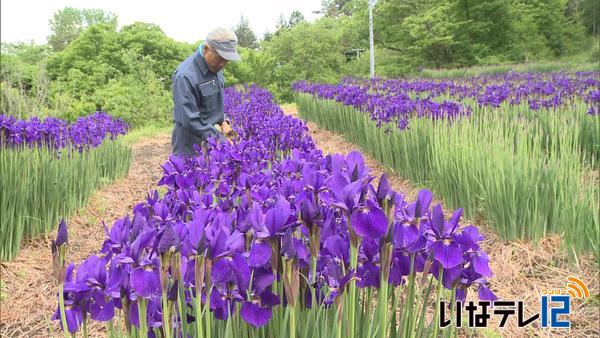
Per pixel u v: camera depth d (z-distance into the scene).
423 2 37.28
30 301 4.37
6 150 5.42
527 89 10.71
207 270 1.64
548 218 4.95
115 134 9.22
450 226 1.81
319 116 14.22
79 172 6.78
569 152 5.49
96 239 5.93
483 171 5.36
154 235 1.62
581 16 50.25
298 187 2.42
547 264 4.65
